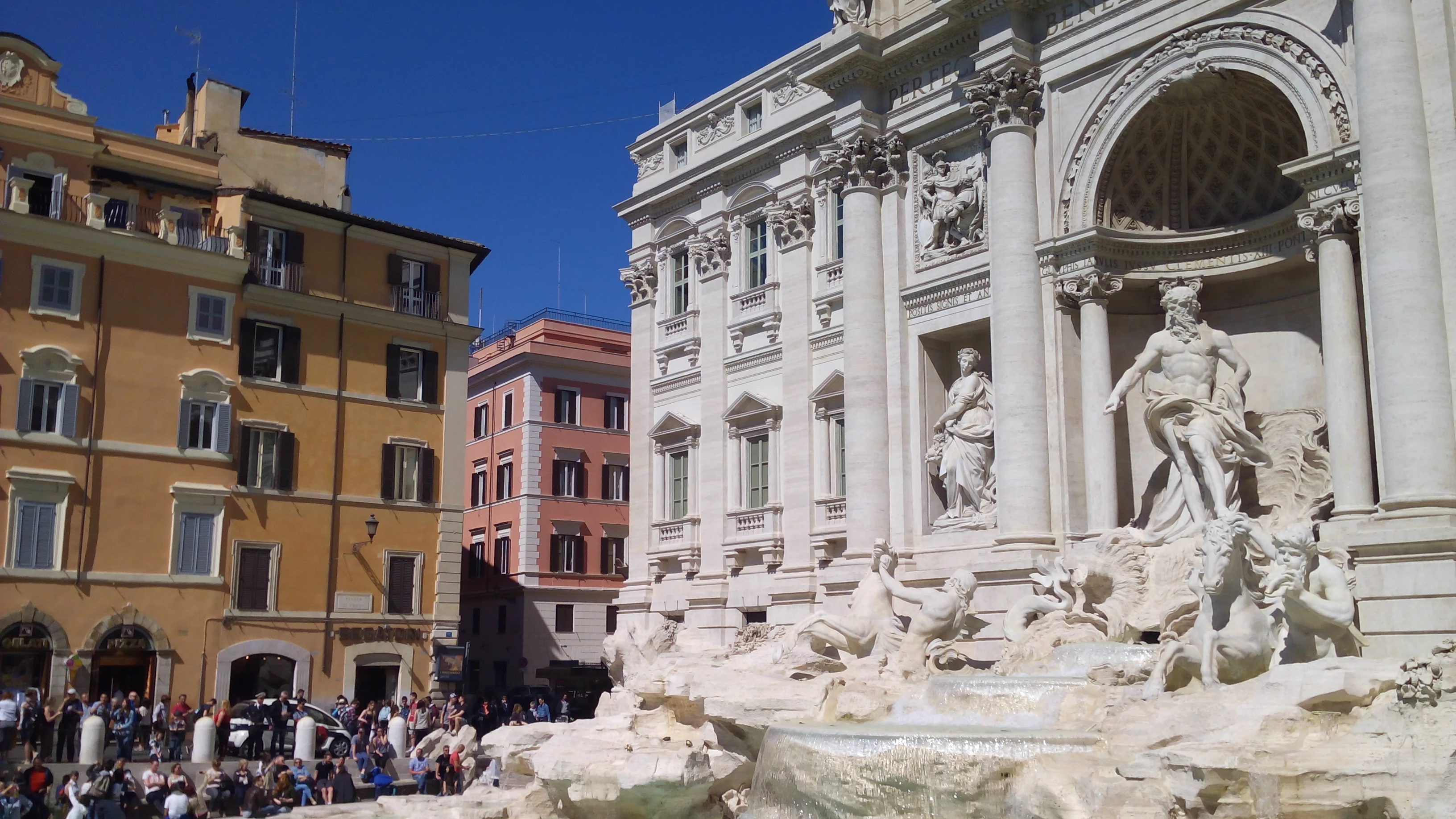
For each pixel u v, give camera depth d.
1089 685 19.77
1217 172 29.48
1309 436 27.00
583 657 68.44
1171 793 14.60
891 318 34.09
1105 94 29.14
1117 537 26.41
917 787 17.30
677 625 39.47
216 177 48.12
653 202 44.81
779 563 38.12
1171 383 27.48
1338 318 24.67
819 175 37.78
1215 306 30.34
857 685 23.53
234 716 40.22
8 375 41.41
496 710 49.88
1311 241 25.64
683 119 44.00
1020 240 29.98
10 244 41.91
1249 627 19.08
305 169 54.53
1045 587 26.70
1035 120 30.66
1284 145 27.91
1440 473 22.14
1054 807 15.68
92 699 41.62
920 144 34.12
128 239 44.03
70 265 43.12
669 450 43.56
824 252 37.53
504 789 26.98
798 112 38.84
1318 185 25.25
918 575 31.70
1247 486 27.50
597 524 70.62
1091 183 29.38
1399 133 23.12
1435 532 21.42
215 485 45.38
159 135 56.22
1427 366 22.47
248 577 45.78
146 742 38.59
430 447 51.66
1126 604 25.20
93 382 43.09
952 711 21.23
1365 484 24.03
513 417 70.62
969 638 26.72
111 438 43.25
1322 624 18.58
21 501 41.03
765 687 24.30
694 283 43.28
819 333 37.09
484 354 77.88
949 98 33.03
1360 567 22.47
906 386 33.66
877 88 35.28
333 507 48.38
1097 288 29.20
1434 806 13.38
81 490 42.28
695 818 22.41
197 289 45.94
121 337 43.97
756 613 39.09
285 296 48.12
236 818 30.33
